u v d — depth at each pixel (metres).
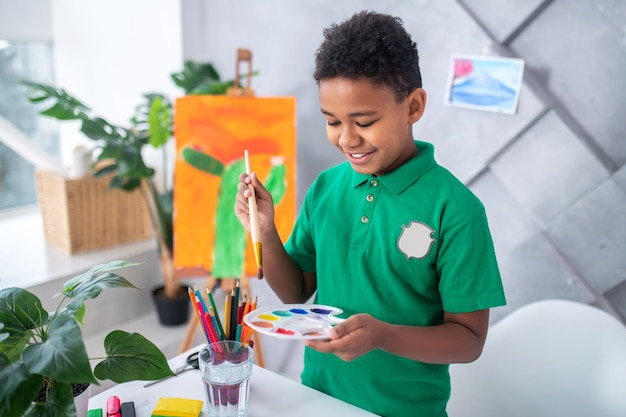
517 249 1.46
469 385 1.20
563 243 1.39
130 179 1.90
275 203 1.62
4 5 2.24
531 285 1.46
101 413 0.79
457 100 1.46
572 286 1.40
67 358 0.61
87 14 2.27
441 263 0.83
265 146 1.62
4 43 2.32
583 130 1.33
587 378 1.11
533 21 1.34
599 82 1.29
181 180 1.66
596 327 1.13
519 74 1.36
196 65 1.80
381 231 0.87
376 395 0.90
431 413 0.92
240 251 1.66
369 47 0.72
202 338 2.03
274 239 0.92
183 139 1.65
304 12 1.69
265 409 0.83
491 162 1.45
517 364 1.18
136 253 2.07
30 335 0.72
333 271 0.91
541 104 1.35
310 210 0.99
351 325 0.70
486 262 0.82
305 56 1.72
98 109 2.36
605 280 1.35
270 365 2.00
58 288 1.80
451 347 0.78
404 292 0.86
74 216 1.98
